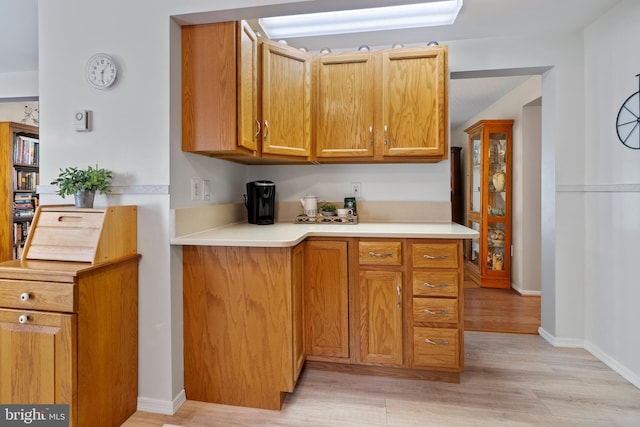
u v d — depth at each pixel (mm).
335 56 2250
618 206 2076
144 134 1679
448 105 2188
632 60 1951
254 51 1921
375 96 2227
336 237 1974
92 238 1473
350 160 2355
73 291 1326
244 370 1734
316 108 2287
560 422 1598
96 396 1445
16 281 1365
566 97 2391
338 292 1975
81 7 1731
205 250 1754
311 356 2008
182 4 1637
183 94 1751
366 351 1968
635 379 1925
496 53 2412
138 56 1679
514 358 2256
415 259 1909
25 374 1357
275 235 1812
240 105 1732
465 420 1617
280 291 1692
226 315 1744
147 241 1685
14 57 2811
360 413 1674
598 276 2260
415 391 1863
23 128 3652
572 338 2432
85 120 1715
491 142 4098
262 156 2055
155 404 1691
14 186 3588
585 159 2369
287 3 1549
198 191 1933
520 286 3770
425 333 1910
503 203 4070
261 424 1598
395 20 2137
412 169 2521
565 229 2422
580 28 2320
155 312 1685
